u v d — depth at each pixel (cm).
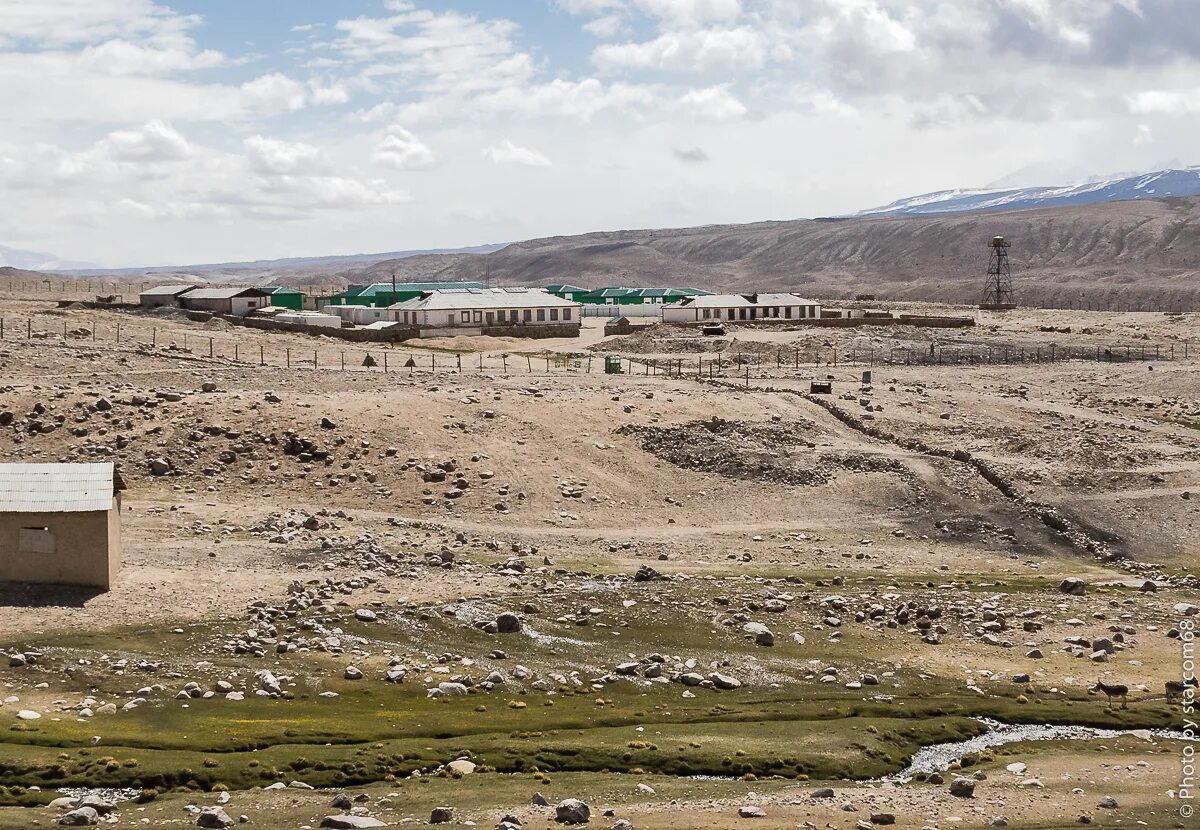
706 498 8438
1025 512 8331
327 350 13738
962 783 3972
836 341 16325
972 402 11144
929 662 5466
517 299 18700
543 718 4538
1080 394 12644
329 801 3653
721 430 9562
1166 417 11600
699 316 19700
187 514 6969
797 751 4316
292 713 4375
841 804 3784
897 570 7062
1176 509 8450
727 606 6031
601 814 3612
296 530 6831
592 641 5431
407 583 6003
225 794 3694
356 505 7669
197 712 4294
